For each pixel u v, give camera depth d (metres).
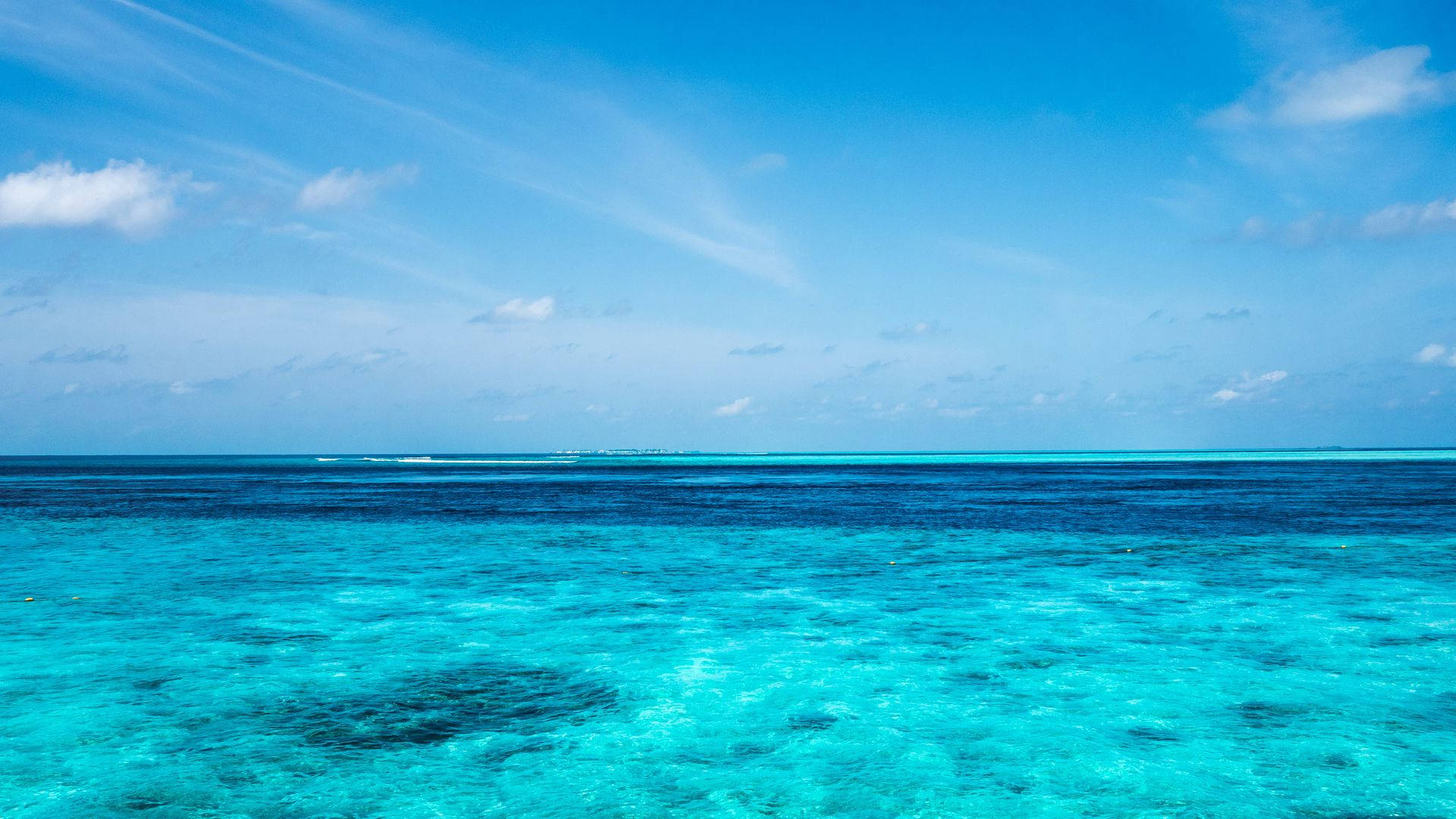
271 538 32.81
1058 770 9.99
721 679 13.59
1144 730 11.24
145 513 44.91
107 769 9.95
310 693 12.78
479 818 8.82
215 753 10.45
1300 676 13.52
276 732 11.17
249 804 9.11
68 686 13.05
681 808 9.07
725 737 11.08
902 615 18.23
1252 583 21.61
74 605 19.31
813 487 73.06
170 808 8.98
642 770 10.02
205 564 25.64
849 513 43.84
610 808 9.06
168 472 125.56
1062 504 48.53
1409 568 23.73
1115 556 26.66
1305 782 9.60
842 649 15.40
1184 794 9.34
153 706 12.16
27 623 17.48
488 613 18.50
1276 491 59.44
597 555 27.75
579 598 20.36
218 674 13.74
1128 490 63.69
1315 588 20.91
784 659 14.75
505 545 30.34
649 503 52.25
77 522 39.53
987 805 9.12
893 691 12.95
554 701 12.52
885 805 9.11
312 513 44.28
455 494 63.38
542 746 10.74
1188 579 22.27
